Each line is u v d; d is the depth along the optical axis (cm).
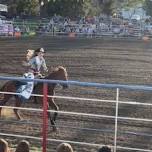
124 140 1335
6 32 5031
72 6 7150
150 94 2009
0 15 6259
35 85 1502
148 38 5128
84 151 1234
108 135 1377
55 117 1448
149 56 3497
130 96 1967
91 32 5391
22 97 1502
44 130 998
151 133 1399
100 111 1677
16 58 3180
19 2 6575
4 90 1505
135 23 6106
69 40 4691
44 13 6994
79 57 3297
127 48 4019
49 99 1441
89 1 7781
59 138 1345
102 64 2983
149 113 1664
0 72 2606
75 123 1499
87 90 2062
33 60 1557
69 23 5572
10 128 1424
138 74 2631
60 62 3030
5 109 1614
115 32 5453
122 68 2839
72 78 2467
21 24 5356
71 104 1769
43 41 4459
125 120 1534
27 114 1594
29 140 1309
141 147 1280
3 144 784
